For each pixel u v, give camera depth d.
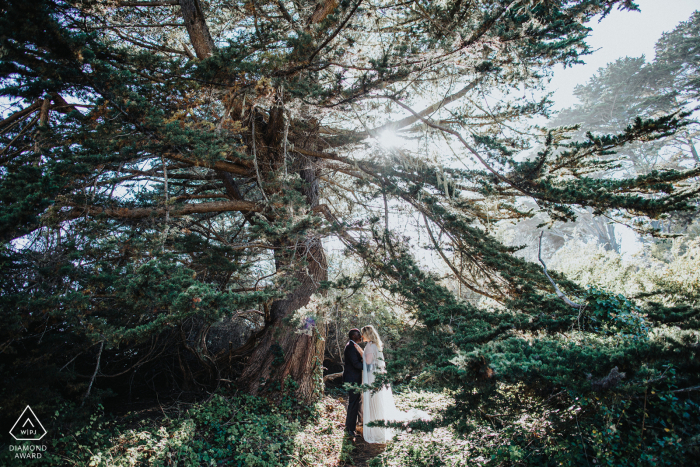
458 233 6.84
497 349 3.45
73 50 4.16
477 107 7.77
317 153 7.59
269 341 7.64
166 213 5.48
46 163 4.92
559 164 6.43
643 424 3.32
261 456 5.12
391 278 5.90
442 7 5.98
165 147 5.12
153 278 3.83
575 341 3.71
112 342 3.79
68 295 3.79
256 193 9.02
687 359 2.96
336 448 5.74
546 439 3.94
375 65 5.31
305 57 5.62
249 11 7.57
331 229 6.06
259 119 7.88
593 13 6.23
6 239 3.73
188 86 5.71
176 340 8.20
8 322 3.70
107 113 5.00
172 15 8.31
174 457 4.67
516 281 5.90
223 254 6.03
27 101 5.07
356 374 6.42
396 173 6.89
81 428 4.82
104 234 5.01
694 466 3.13
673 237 5.75
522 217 7.46
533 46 5.14
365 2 6.41
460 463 4.43
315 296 5.59
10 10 3.66
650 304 4.11
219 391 7.24
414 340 4.23
